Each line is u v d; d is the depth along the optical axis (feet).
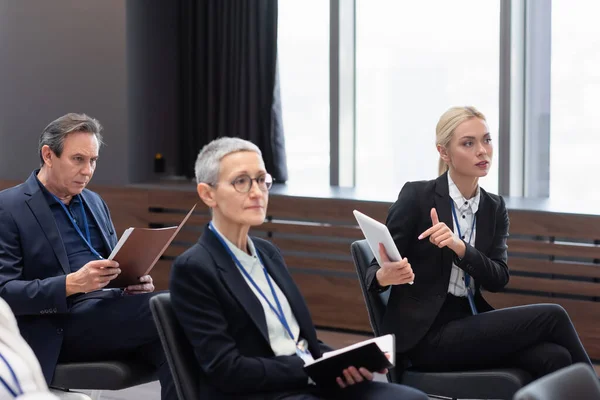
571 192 24.93
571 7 24.52
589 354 20.79
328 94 27.76
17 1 27.76
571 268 20.68
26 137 27.91
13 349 8.75
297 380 10.39
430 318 13.15
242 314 10.57
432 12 26.50
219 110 28.17
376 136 27.53
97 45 26.99
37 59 27.68
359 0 27.40
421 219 13.62
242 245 11.10
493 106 25.88
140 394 18.61
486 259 13.21
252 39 27.30
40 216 14.14
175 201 25.44
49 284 13.28
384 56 27.22
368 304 13.53
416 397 10.28
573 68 24.63
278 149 27.61
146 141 27.61
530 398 7.07
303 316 11.21
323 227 23.40
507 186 25.35
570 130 24.81
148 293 13.82
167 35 28.22
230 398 10.34
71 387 13.55
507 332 12.85
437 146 13.85
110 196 26.32
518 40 25.12
